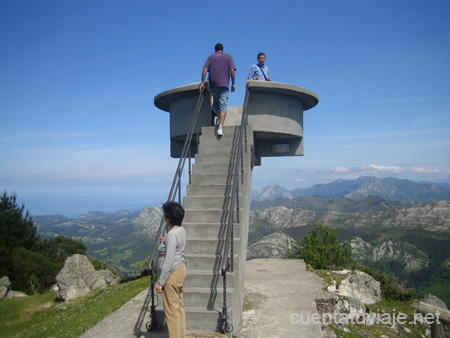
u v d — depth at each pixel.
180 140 8.56
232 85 6.64
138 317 5.05
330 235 11.56
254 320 4.96
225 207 5.38
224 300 4.04
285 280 7.23
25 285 14.80
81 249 20.89
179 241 3.73
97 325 4.82
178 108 7.88
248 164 6.06
